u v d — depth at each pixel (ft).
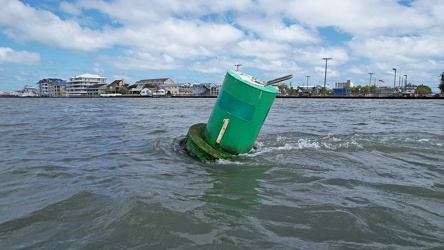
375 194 14.29
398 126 44.57
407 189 15.06
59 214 11.74
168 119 57.52
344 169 18.99
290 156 22.72
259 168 19.26
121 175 17.44
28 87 603.67
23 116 67.51
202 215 11.57
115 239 9.75
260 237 9.93
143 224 10.70
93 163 20.62
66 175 17.48
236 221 11.10
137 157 22.63
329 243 9.64
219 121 22.12
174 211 11.73
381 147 26.23
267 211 12.13
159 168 19.33
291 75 21.49
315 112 83.51
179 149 25.23
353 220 11.19
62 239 9.81
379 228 10.68
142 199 12.92
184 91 459.73
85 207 12.35
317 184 15.85
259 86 21.52
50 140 30.99
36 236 10.04
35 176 17.29
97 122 51.21
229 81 21.76
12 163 20.45
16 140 31.04
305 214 11.82
